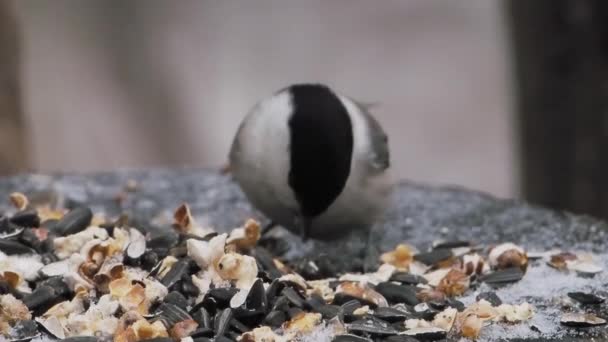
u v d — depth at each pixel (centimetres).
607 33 1224
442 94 2383
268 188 752
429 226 848
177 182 985
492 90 2383
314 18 2453
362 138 759
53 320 564
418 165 2289
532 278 670
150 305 583
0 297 573
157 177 1002
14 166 1305
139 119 2223
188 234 675
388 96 2380
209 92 2289
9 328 563
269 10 2416
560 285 652
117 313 572
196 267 620
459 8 2489
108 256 628
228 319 572
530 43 1275
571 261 689
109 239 637
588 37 1229
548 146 1294
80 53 2197
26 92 1627
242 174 772
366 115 788
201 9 2338
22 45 1390
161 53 2272
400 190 952
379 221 827
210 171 1025
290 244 838
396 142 2347
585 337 561
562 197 1302
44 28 2169
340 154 706
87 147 2162
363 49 2439
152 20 2270
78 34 2197
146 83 2239
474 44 2456
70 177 993
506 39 1370
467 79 2403
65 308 581
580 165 1275
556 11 1241
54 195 919
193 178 999
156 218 866
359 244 824
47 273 607
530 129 1308
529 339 558
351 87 2366
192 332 559
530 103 1298
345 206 765
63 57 2183
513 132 1378
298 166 705
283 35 2403
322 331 564
